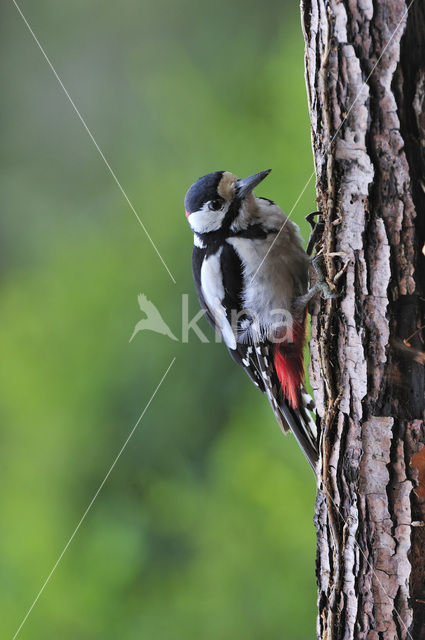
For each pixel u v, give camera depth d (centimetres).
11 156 1798
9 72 1836
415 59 474
